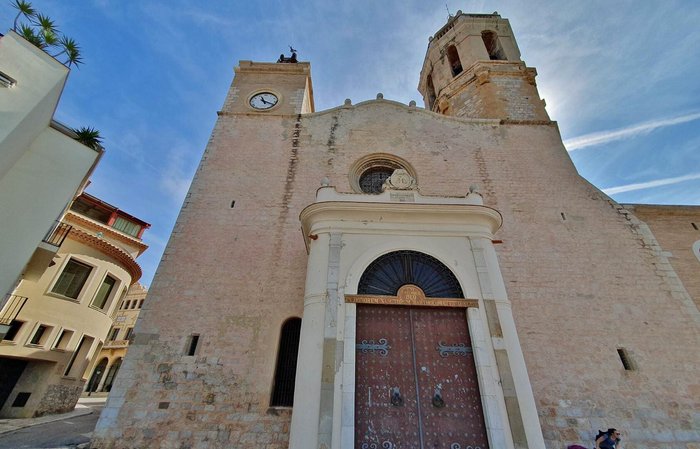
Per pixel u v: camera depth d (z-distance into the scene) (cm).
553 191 1384
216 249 1199
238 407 933
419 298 836
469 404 727
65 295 1803
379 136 1549
